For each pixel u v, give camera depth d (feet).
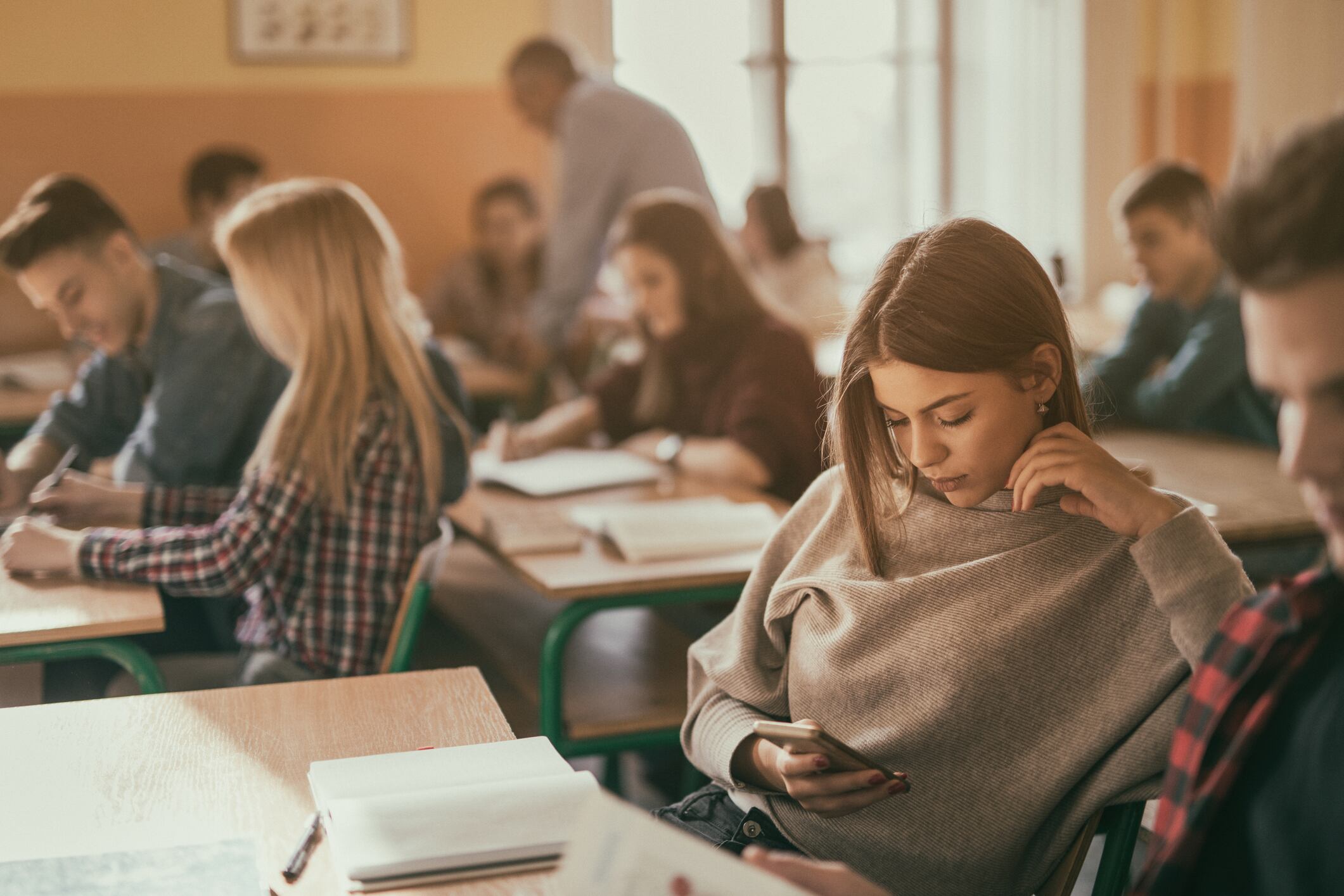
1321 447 2.38
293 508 6.29
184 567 6.18
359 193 6.82
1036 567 4.09
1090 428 4.27
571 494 8.45
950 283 3.91
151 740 4.16
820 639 4.37
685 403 9.54
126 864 3.30
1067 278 18.45
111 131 16.57
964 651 4.08
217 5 16.71
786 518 4.80
